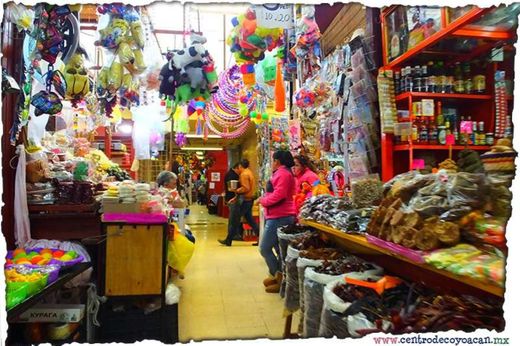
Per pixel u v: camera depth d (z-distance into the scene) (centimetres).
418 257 132
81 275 252
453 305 135
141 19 359
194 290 405
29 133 290
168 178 505
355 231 196
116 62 352
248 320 319
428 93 244
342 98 313
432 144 244
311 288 192
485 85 244
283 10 299
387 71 260
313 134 439
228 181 750
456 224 135
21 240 252
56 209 272
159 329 275
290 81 494
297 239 292
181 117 740
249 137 1170
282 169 395
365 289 165
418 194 157
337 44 381
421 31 232
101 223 278
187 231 460
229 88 602
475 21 204
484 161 166
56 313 212
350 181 291
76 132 522
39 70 261
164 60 413
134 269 274
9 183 248
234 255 592
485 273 111
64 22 266
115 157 698
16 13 203
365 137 277
